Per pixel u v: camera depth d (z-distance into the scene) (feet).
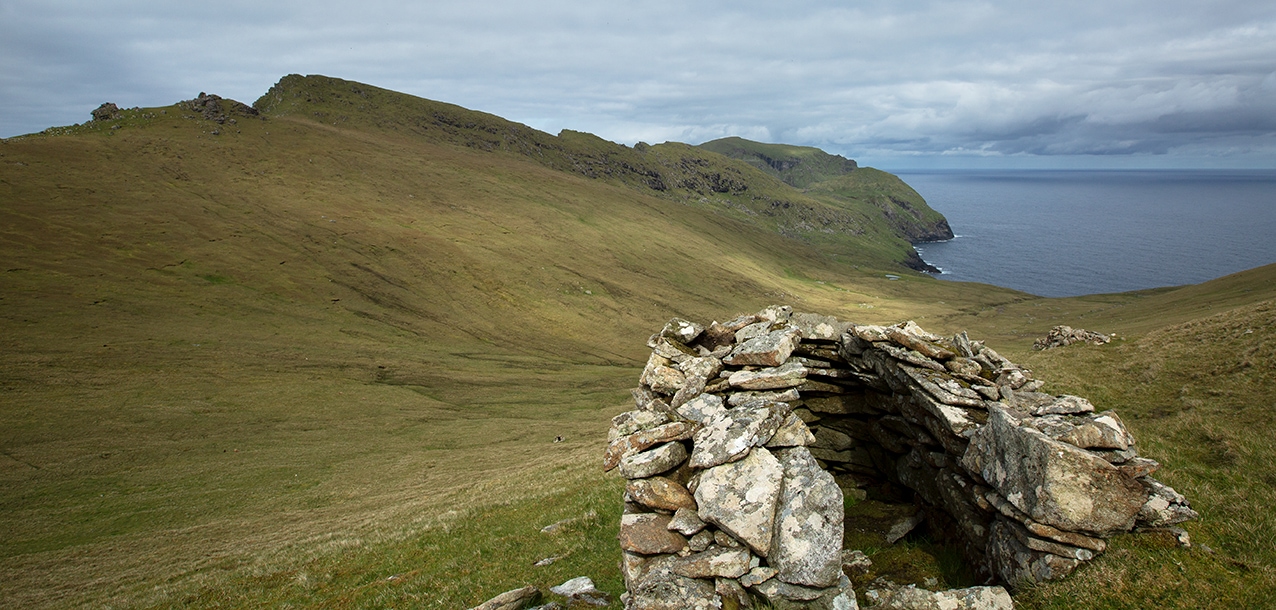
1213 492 42.55
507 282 528.63
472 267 538.88
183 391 253.85
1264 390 72.18
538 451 179.83
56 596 91.97
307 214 568.00
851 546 46.19
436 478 155.43
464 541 64.34
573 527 59.98
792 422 40.73
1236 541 36.06
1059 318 522.47
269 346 327.26
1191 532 36.96
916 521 48.57
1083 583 33.83
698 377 48.11
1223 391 75.51
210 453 197.06
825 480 35.88
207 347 309.42
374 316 415.03
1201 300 349.41
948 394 43.70
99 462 183.93
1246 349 89.40
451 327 428.56
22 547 127.54
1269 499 40.47
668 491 38.55
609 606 38.78
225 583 66.18
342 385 284.41
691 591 33.50
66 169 529.04
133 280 379.96
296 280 439.22
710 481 37.47
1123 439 37.11
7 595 96.99
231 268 430.61
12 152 530.68
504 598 39.40
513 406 276.00
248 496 157.89
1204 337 110.83
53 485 165.78
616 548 50.49
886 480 54.95
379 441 214.07
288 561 73.61
